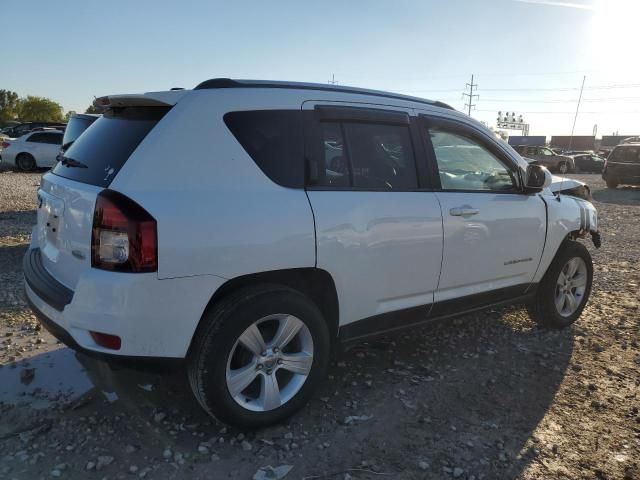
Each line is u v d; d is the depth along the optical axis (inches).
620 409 136.2
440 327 191.9
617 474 110.1
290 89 127.8
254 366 117.5
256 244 112.2
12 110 4163.4
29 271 129.4
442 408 134.7
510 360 165.2
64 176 125.0
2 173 821.2
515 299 177.5
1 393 134.9
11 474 104.3
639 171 781.9
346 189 129.6
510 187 171.5
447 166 153.8
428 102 155.9
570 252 187.9
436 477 108.0
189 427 122.6
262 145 119.3
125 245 100.7
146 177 105.7
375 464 111.6
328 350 128.4
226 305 111.7
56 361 153.4
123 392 137.7
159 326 104.6
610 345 179.0
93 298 102.7
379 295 135.9
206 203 108.1
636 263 301.6
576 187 322.7
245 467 109.4
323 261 122.3
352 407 134.0
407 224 137.5
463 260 152.7
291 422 126.2
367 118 137.0
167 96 114.8
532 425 127.8
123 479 104.3
